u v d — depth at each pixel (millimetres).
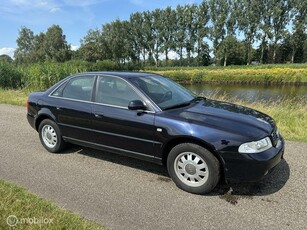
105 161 4832
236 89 29219
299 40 67875
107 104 4344
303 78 33750
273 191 3717
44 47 83375
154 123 3797
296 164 4570
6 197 3469
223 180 3902
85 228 2889
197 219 3119
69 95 4926
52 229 2852
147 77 4629
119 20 76438
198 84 37094
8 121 7934
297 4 64938
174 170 3797
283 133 6543
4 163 4770
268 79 35531
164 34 78125
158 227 2980
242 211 3270
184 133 3555
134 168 4531
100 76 4609
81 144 4816
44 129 5312
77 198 3582
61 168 4547
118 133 4188
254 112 4215
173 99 4285
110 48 73688
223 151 3387
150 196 3637
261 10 67000
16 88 18453
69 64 19781
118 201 3510
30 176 4242
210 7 69688
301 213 3209
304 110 9078
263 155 3361
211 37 70812
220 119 3676
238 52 69188
